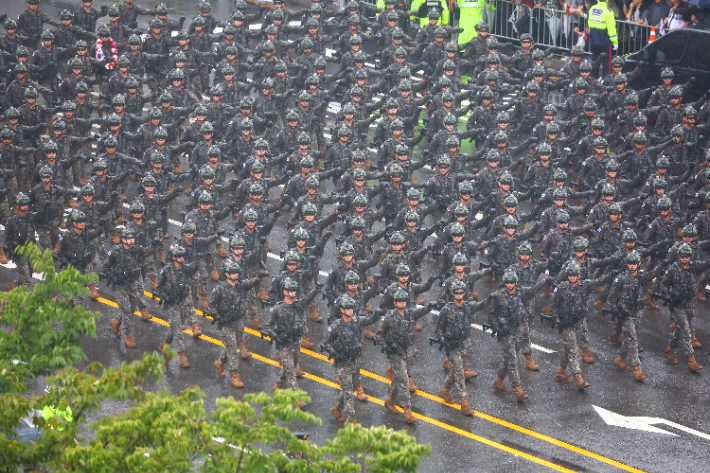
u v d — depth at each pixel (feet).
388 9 411.34
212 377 250.16
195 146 333.62
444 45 405.59
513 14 462.60
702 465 214.90
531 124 375.45
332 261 309.42
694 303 254.27
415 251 280.72
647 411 236.43
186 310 260.83
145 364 152.35
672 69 387.55
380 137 355.97
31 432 188.24
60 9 519.19
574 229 283.18
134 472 139.54
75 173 351.05
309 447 147.43
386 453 146.82
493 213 294.66
